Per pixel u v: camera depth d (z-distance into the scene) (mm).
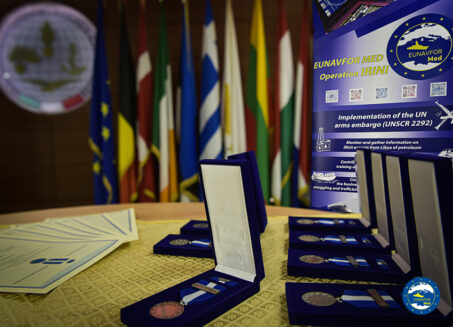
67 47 3428
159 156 2939
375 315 627
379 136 1799
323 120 1915
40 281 869
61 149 3523
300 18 3014
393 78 1733
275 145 2787
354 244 1039
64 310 737
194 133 2854
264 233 1292
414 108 1709
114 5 3324
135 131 3109
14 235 1268
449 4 1588
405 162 759
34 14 3373
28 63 3420
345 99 1848
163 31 2855
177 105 3148
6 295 814
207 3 2773
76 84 3469
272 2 3074
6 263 992
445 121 1655
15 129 3486
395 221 928
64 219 1481
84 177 3559
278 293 798
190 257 1057
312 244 1051
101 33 2889
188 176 2842
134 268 973
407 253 856
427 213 681
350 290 742
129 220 1447
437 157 673
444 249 630
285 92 2697
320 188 1962
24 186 3553
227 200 832
